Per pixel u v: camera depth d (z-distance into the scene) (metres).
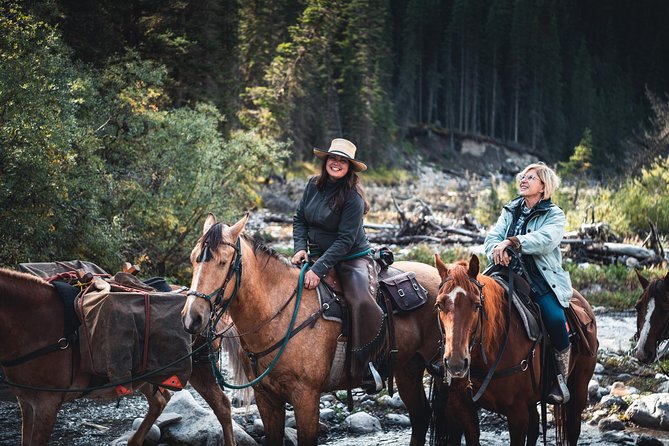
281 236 22.61
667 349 5.35
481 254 17.06
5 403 7.03
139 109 13.52
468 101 88.44
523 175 4.89
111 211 11.76
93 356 4.77
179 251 13.40
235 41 30.62
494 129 89.44
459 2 87.50
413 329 5.17
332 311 4.75
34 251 9.26
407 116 80.25
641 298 5.30
